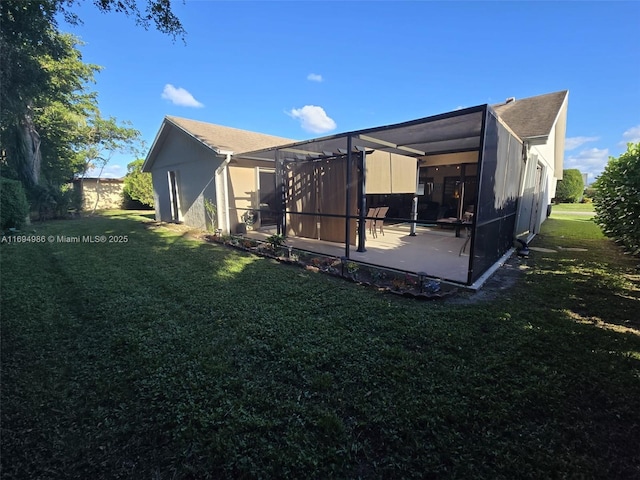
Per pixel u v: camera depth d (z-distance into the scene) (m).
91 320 3.46
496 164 4.98
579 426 1.93
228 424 1.93
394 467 1.65
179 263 6.05
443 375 2.43
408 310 3.69
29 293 4.32
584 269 5.59
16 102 9.29
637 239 6.22
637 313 3.62
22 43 8.05
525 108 9.32
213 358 2.67
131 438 1.85
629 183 6.07
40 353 2.78
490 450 1.75
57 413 2.05
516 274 5.25
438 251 6.88
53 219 14.83
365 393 2.22
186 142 11.45
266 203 11.88
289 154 8.59
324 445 1.78
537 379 2.38
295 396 2.20
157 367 2.54
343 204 7.62
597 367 2.54
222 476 1.61
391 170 9.37
